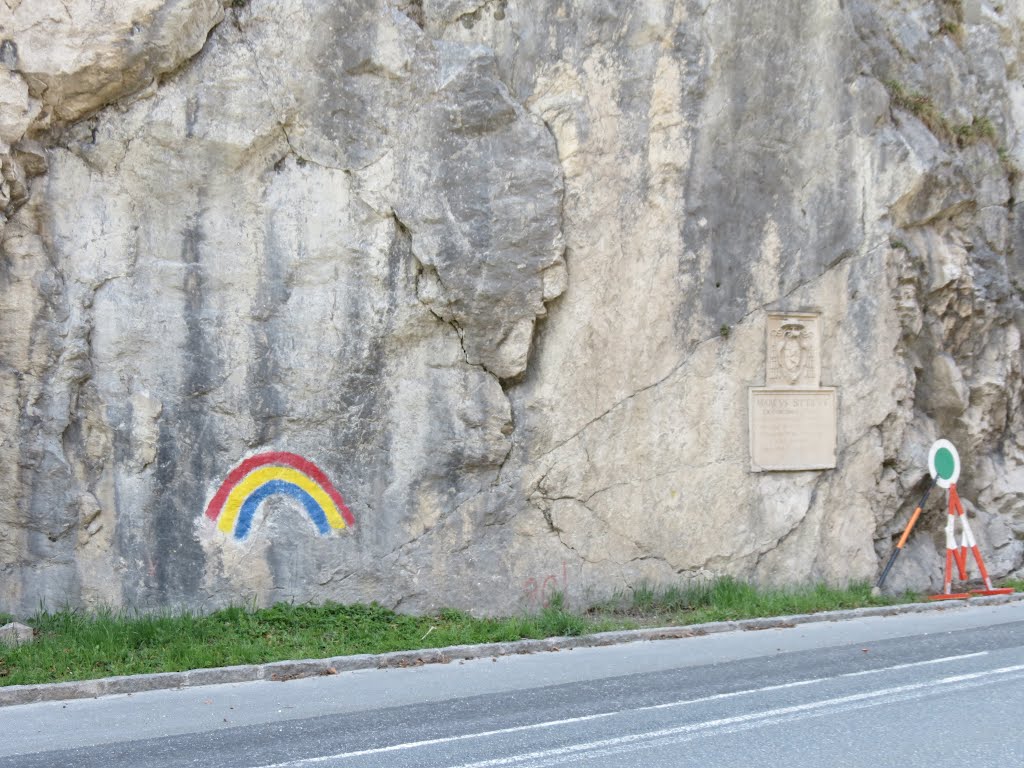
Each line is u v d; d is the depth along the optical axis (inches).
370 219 388.5
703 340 431.2
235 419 374.3
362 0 387.2
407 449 393.1
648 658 340.5
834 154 452.4
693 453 429.1
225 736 249.6
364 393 388.5
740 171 437.7
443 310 393.4
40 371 353.7
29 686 291.7
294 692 298.8
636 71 421.4
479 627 370.9
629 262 420.2
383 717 265.4
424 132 392.5
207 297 372.2
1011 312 518.6
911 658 328.5
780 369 442.6
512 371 402.6
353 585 385.1
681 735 240.5
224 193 374.3
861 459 455.8
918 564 474.3
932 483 476.7
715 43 432.1
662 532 424.8
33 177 354.6
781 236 444.5
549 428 410.0
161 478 366.6
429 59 393.7
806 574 444.5
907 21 508.1
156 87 365.4
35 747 243.6
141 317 365.4
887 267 459.8
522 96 409.4
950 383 488.4
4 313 349.7
